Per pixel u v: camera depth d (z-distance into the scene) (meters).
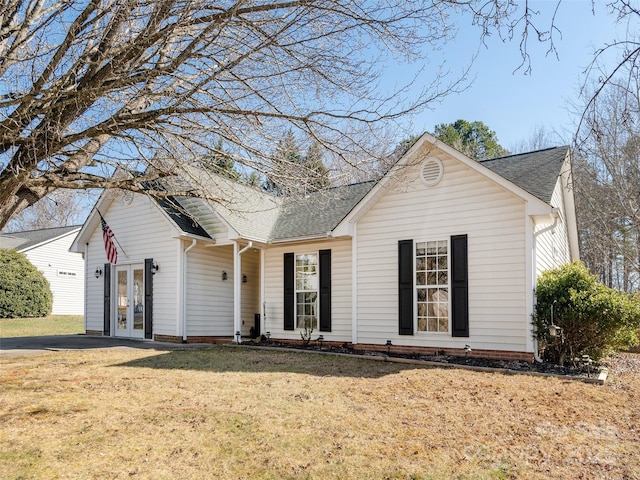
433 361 9.81
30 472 4.18
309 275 13.79
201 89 4.98
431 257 11.19
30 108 4.79
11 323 20.80
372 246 12.05
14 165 4.71
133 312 15.23
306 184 5.68
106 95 4.97
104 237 14.86
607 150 11.08
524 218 9.95
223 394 6.86
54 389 7.05
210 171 6.46
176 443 4.91
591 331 9.20
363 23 4.94
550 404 6.60
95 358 10.10
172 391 6.99
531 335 9.70
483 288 10.32
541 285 9.84
